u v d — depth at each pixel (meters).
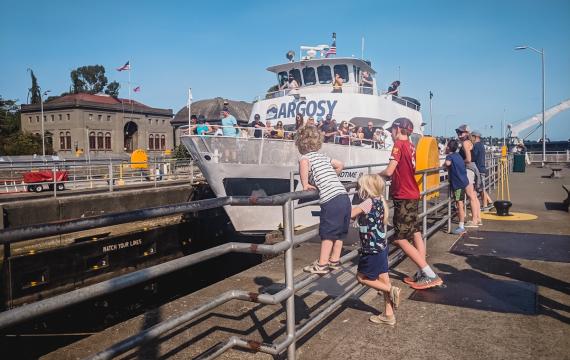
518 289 5.36
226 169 11.80
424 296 5.17
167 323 2.57
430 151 9.02
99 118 65.00
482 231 8.88
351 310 4.80
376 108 14.57
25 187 20.56
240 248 3.20
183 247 15.20
